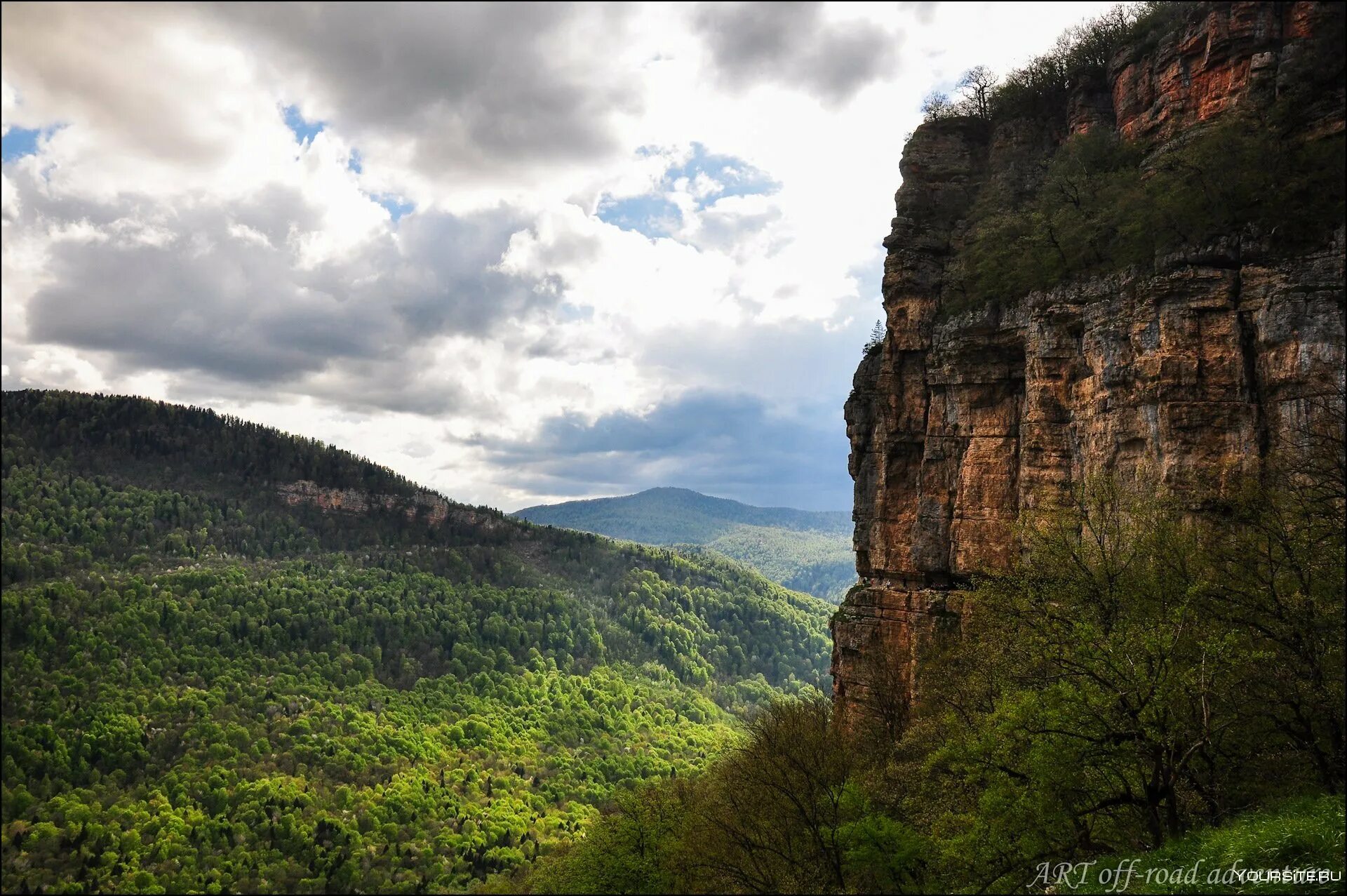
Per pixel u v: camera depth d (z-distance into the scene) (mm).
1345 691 26641
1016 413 51250
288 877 147000
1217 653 26469
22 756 177250
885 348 60469
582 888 59000
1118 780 30219
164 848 149875
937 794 37031
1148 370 39875
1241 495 34344
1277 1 43000
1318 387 34438
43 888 134375
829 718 69062
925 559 54938
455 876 149875
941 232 60125
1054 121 59688
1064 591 34281
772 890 45031
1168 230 41062
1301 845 21344
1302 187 37281
